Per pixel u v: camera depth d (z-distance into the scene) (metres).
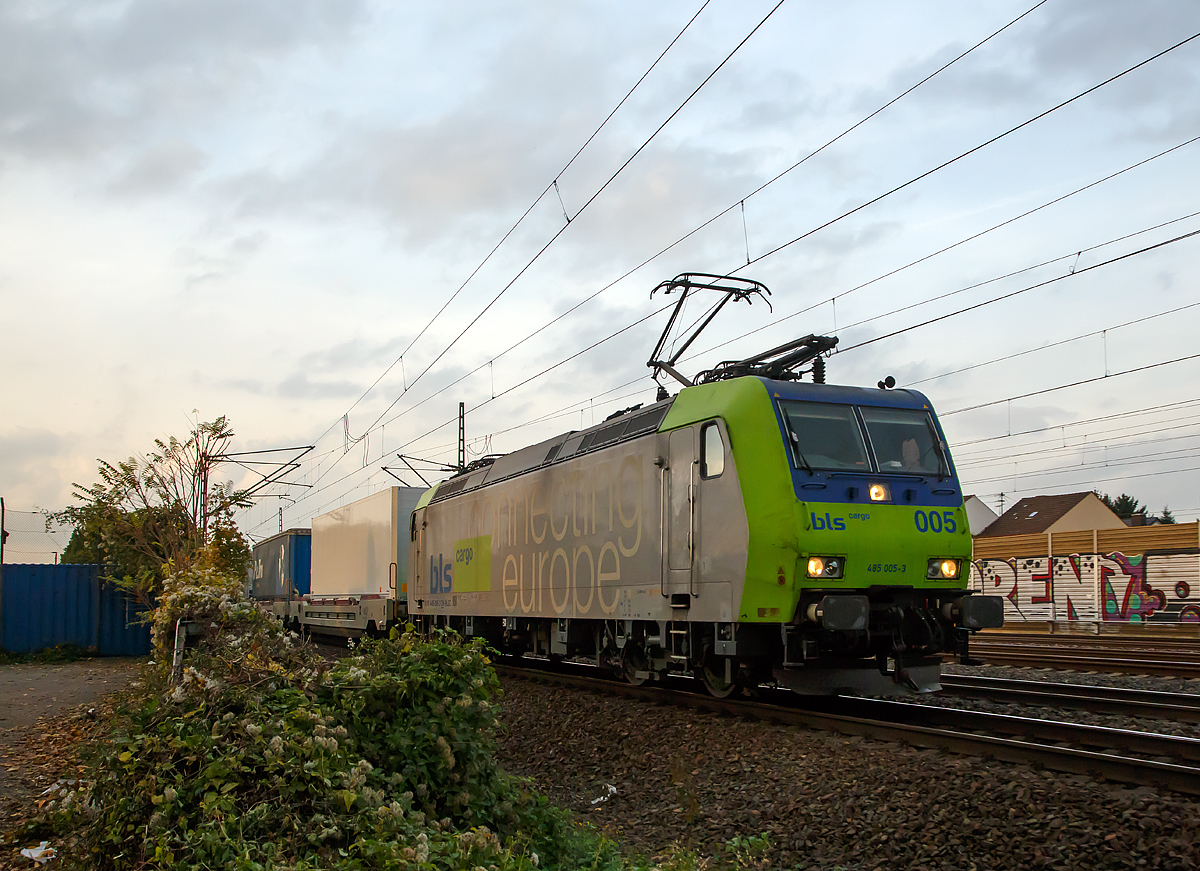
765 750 8.95
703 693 12.89
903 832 6.56
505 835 6.40
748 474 10.37
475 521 18.66
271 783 5.14
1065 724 8.39
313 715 5.84
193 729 5.65
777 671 10.38
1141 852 5.58
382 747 6.43
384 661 7.12
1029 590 30.53
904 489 10.45
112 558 20.67
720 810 7.85
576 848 6.58
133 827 5.03
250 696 6.02
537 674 15.90
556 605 14.95
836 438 10.51
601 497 13.69
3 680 17.48
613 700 12.50
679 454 11.71
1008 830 6.18
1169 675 14.40
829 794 7.49
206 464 18.67
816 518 9.91
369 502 25.03
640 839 7.67
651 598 12.16
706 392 11.61
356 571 25.86
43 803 6.79
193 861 4.57
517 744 11.71
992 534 48.94
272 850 4.61
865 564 10.02
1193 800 6.12
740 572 10.34
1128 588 26.81
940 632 10.15
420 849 4.64
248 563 18.94
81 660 22.67
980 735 7.93
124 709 6.23
